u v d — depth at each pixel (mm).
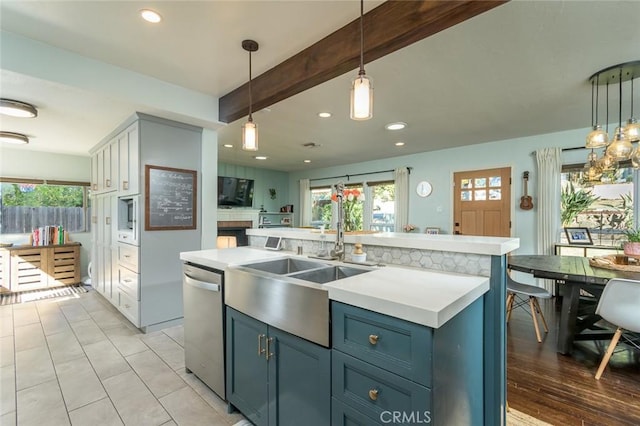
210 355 1902
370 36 1733
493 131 4125
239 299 1664
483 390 1418
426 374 948
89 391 1955
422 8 1509
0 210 4301
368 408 1085
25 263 4219
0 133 3422
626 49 2088
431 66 2340
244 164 6980
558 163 4109
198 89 2863
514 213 4500
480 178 4840
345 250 2045
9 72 1968
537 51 2121
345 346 1160
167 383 2051
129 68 2443
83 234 4961
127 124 3014
